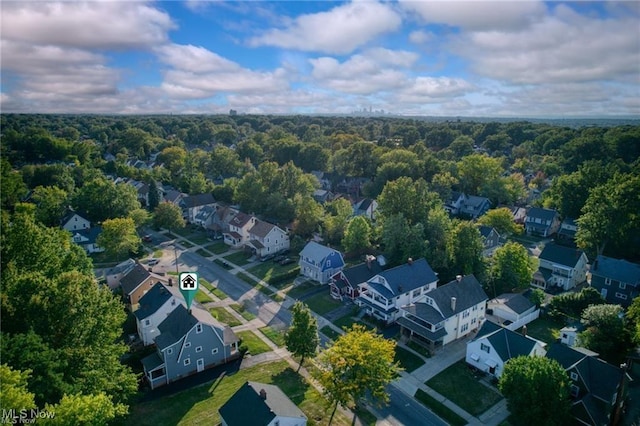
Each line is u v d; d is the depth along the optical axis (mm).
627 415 33812
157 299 48594
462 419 35438
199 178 107625
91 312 33781
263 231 76000
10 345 27047
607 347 41938
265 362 43844
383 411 36625
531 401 32094
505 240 81500
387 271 53312
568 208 85062
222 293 60000
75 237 76312
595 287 60219
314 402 37344
